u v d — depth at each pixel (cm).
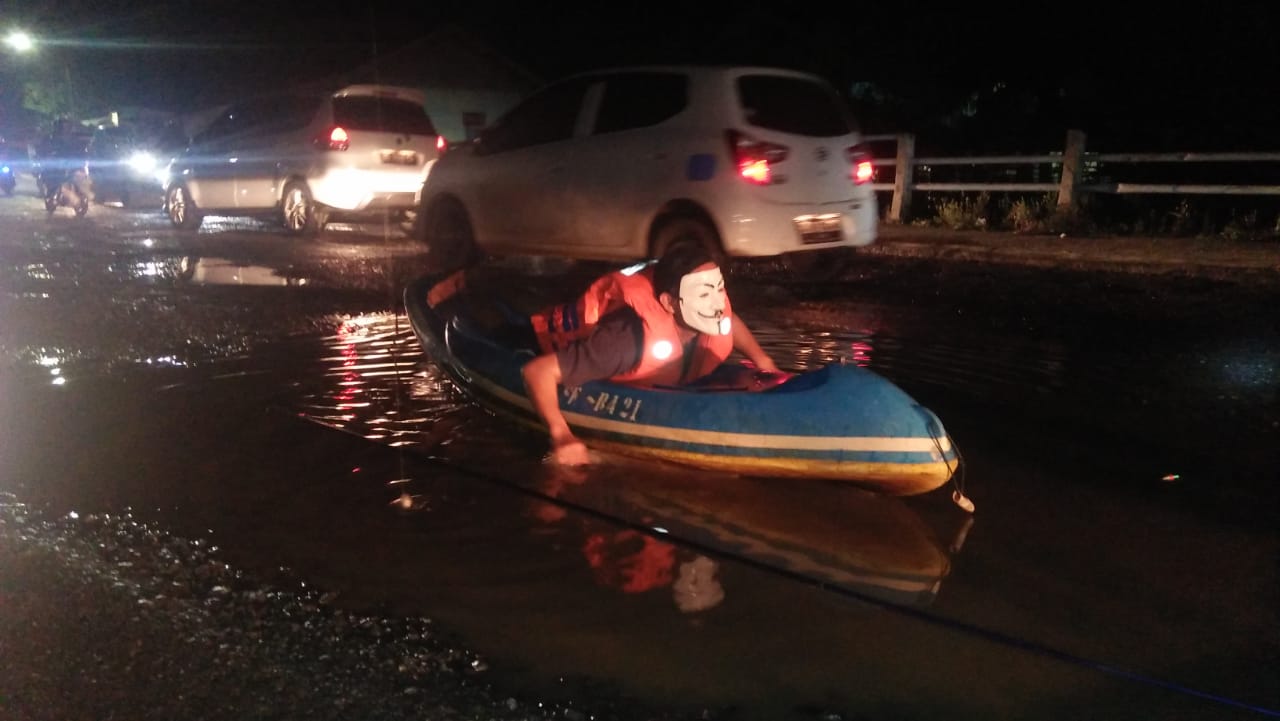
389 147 1495
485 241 1132
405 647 348
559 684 328
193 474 509
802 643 355
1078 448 555
